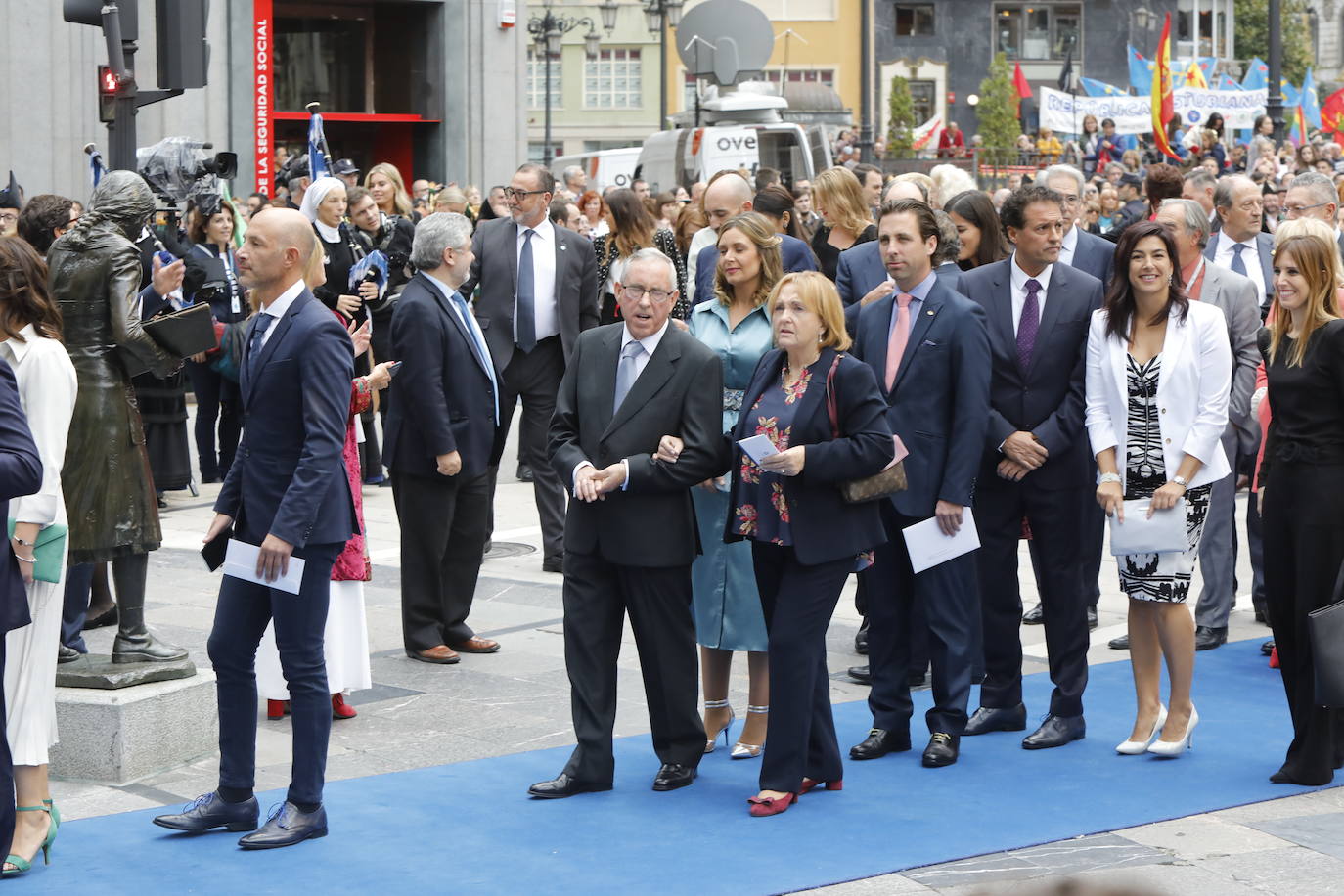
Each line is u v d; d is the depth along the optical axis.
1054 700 7.00
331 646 7.10
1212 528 8.56
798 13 59.62
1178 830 5.79
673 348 6.16
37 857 5.57
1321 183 9.05
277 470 5.65
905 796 6.22
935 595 6.69
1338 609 5.93
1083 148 29.64
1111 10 60.12
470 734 7.11
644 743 7.01
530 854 5.57
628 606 6.30
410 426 8.19
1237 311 8.38
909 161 40.84
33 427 5.55
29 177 20.41
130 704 6.46
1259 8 64.62
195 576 10.27
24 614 5.21
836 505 6.01
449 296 8.24
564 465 6.19
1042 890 1.58
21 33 20.17
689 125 26.56
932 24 60.03
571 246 9.98
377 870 5.43
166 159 8.77
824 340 6.09
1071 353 6.92
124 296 6.65
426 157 26.81
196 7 8.50
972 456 6.58
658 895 5.17
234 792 5.80
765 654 6.75
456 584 8.45
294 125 26.12
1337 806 6.07
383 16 26.52
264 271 5.62
